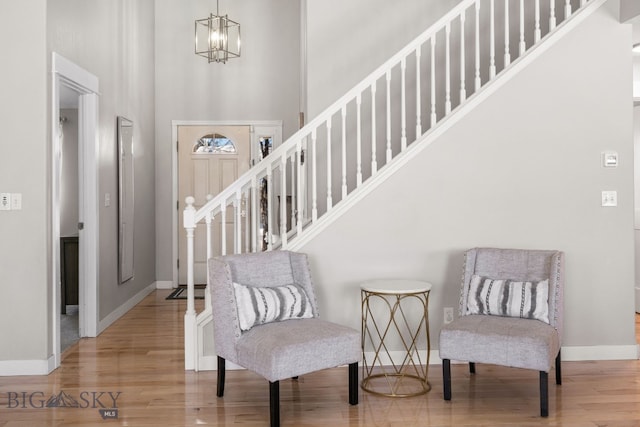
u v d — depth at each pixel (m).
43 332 3.95
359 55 5.07
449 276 4.15
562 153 4.18
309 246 4.09
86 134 4.93
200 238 7.53
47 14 3.95
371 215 4.11
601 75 4.18
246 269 3.64
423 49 5.04
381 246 4.12
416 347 4.05
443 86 5.07
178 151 7.50
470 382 3.76
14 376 3.92
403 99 4.19
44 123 3.94
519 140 4.16
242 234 7.41
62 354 4.45
